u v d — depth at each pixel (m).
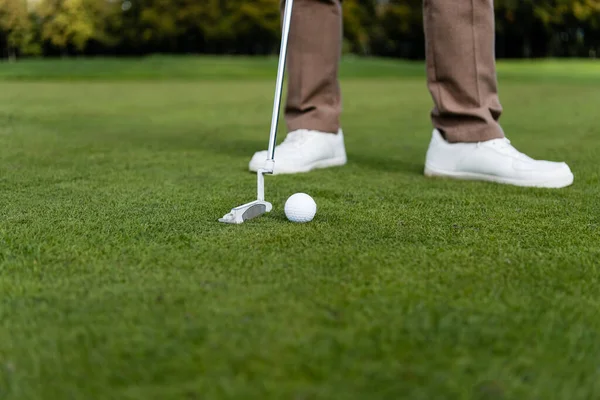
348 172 2.62
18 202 1.92
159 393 0.78
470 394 0.78
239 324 0.98
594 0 27.22
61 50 29.81
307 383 0.80
